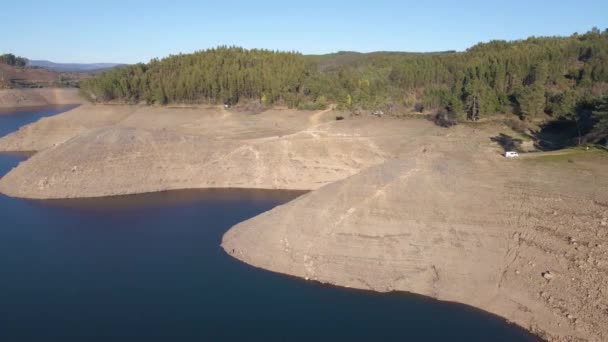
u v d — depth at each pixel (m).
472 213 51.69
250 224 58.41
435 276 46.03
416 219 51.69
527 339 38.22
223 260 52.88
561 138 89.50
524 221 49.81
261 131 108.12
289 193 79.12
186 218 67.81
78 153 85.12
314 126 107.38
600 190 52.78
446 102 114.50
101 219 68.00
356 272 47.59
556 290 41.78
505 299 42.53
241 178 83.75
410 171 58.94
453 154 76.25
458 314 41.59
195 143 89.94
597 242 44.84
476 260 46.69
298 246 51.69
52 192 78.44
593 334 37.28
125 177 81.94
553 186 55.06
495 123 101.50
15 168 87.00
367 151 87.69
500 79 129.00
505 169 61.59
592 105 93.62
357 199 55.09
